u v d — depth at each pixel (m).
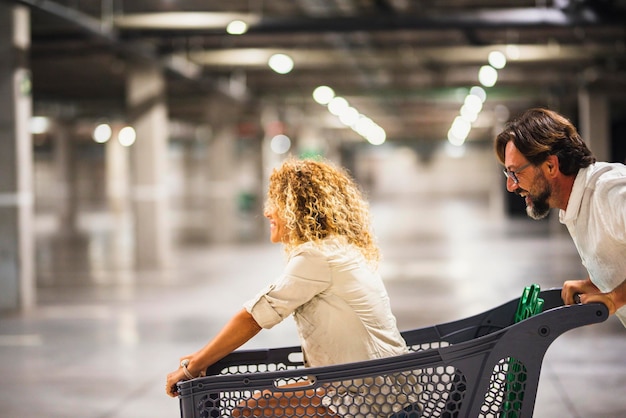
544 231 27.41
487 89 26.58
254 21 12.56
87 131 44.66
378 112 35.34
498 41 17.73
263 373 2.95
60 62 19.58
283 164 3.38
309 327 3.18
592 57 18.41
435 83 23.53
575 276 14.27
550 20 12.20
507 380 2.96
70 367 7.82
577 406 6.01
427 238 24.47
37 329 10.05
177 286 14.33
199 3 13.82
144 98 18.12
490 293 12.38
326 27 12.46
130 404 6.39
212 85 21.55
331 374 2.94
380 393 2.97
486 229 28.83
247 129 33.59
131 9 13.96
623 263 3.04
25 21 11.87
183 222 39.56
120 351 8.56
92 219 42.34
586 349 8.11
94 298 12.91
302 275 3.13
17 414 6.15
